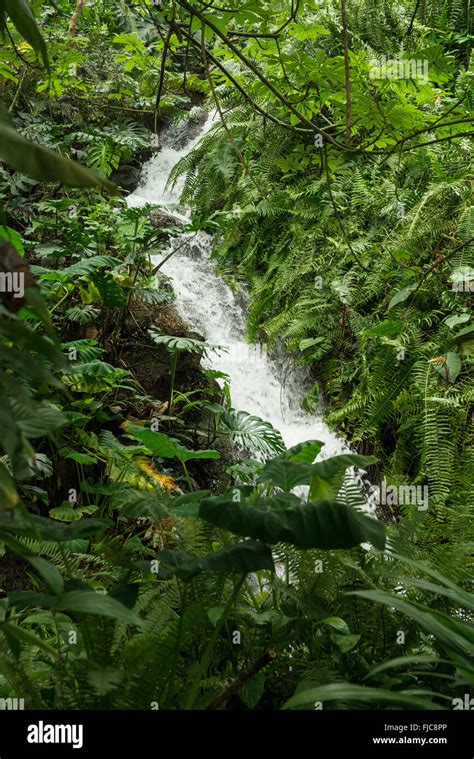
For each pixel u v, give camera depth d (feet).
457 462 13.91
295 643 6.00
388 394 15.57
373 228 18.17
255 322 18.85
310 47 19.17
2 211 3.42
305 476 5.56
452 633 4.50
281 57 8.55
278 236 19.85
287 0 9.56
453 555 6.63
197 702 5.42
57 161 2.85
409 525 6.96
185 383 16.30
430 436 14.14
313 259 18.49
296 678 5.77
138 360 16.20
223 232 20.17
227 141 20.99
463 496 13.46
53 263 17.29
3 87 20.71
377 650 6.01
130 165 24.85
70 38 21.38
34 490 11.78
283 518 4.44
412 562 5.48
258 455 16.12
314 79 8.87
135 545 8.11
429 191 16.71
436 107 13.50
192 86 25.70
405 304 16.37
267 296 18.88
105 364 11.89
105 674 4.54
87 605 4.02
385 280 17.16
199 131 25.50
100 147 20.44
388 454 16.38
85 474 13.46
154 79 25.32
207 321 19.43
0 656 4.49
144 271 18.03
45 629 7.27
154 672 4.96
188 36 8.24
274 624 5.78
